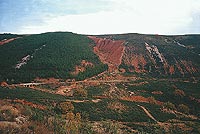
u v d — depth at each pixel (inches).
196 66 5826.8
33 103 2250.2
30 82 4269.2
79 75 4658.0
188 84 4626.0
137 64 5885.8
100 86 4037.9
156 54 6309.1
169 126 2554.1
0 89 2709.2
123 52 6294.3
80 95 3476.9
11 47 5831.7
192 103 3853.3
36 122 644.1
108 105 2837.1
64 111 2279.8
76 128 743.7
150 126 2425.0
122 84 4237.2
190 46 7091.5
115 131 1198.3
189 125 2696.9
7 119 644.7
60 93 3668.8
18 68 4790.8
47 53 5452.8
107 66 5423.2
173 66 5816.9
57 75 4534.9
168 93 4033.0
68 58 5275.6
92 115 2461.9
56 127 651.5
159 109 3152.1
